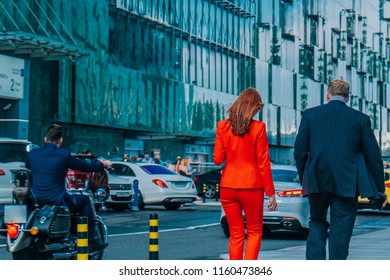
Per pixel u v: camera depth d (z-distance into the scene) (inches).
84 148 1878.7
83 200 464.4
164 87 2208.4
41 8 1669.5
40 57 1596.9
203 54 2465.6
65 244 453.1
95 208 492.4
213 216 1133.7
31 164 456.1
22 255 441.1
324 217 387.2
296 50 3208.7
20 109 1615.4
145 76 2111.2
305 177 379.9
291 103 3154.5
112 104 1947.6
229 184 397.7
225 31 2615.7
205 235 837.8
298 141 382.6
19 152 930.1
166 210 1266.0
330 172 372.2
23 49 1531.7
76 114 1798.7
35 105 1718.8
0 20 1583.4
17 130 1610.5
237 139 396.2
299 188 789.2
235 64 2677.2
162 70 2214.6
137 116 2065.7
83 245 374.6
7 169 906.7
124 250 666.2
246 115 394.0
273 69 2977.4
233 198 400.5
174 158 2322.8
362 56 4092.0
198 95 2404.0
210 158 2539.4
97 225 482.9
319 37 3457.2
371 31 4271.7
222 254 639.8
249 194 396.5
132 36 2076.8
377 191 374.3
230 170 399.5
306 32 3334.2
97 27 1875.0
